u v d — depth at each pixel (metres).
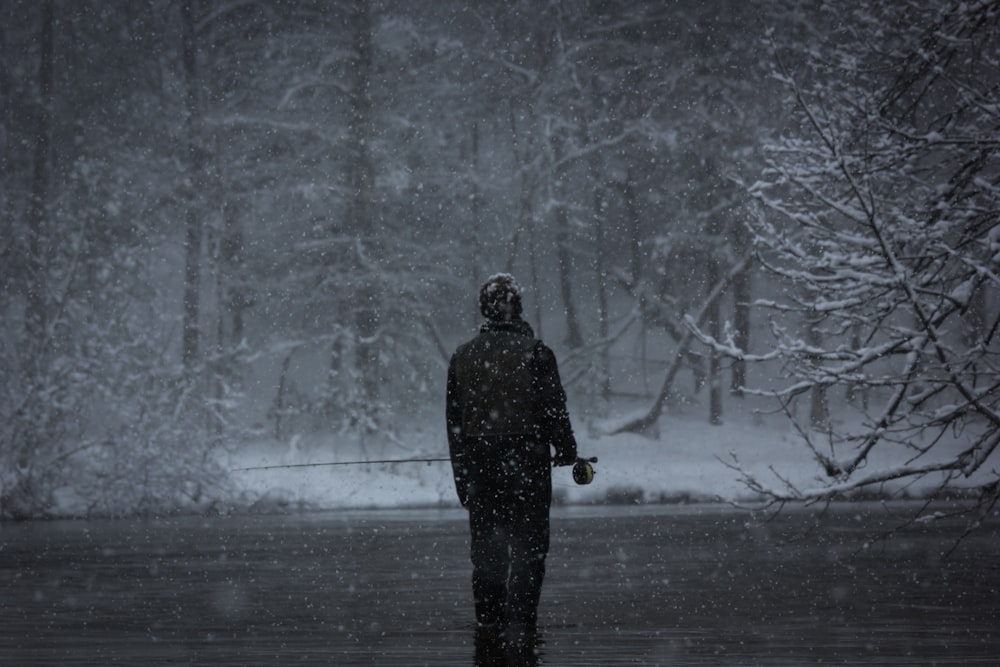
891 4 9.06
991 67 8.63
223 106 37.25
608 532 13.58
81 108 37.12
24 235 24.42
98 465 20.30
